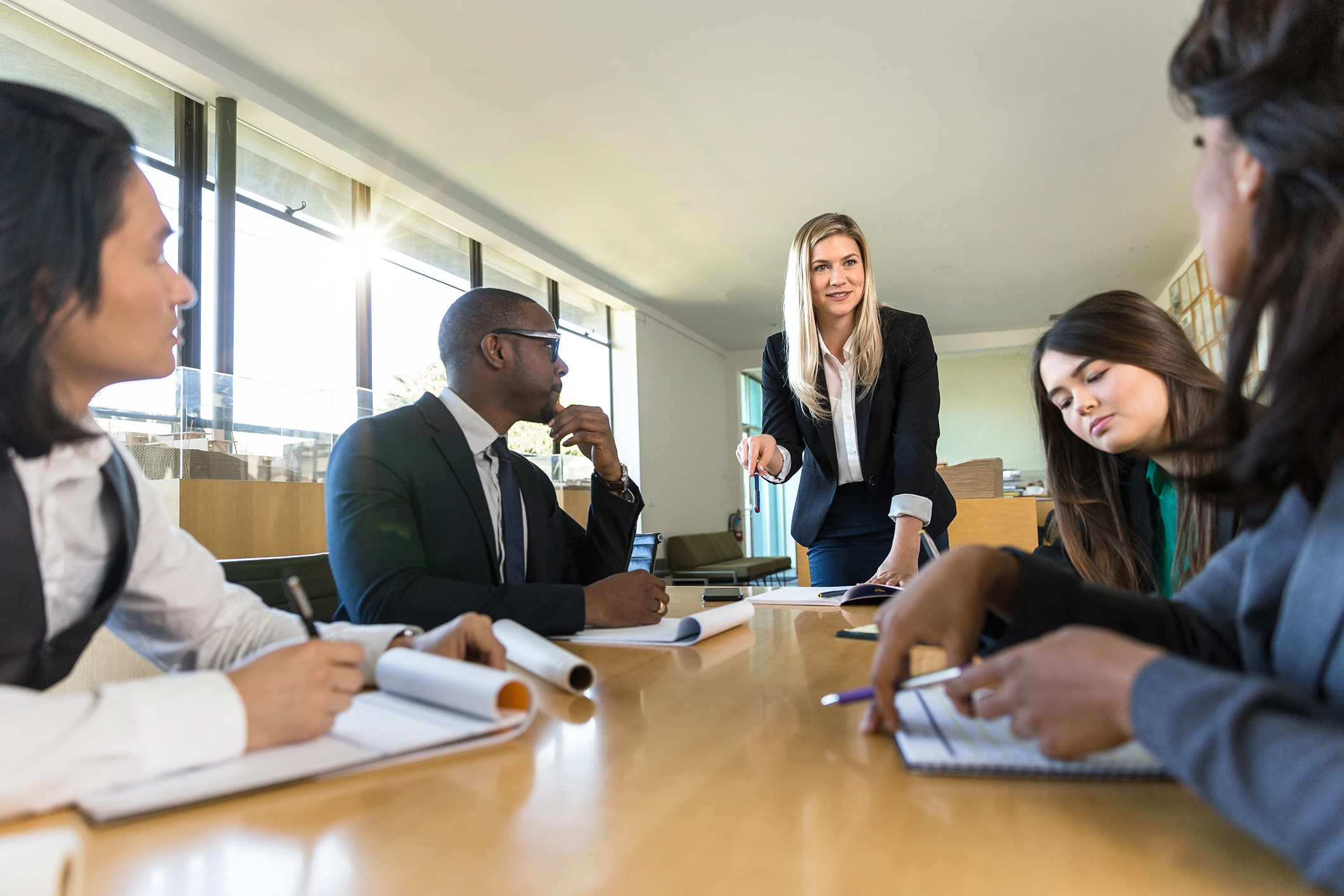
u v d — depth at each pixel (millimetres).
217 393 2758
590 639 1100
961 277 8016
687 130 4891
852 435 2092
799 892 330
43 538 668
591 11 3785
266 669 547
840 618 1309
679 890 333
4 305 612
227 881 351
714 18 3875
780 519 12461
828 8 3838
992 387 11312
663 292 8383
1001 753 497
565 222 6324
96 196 644
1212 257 481
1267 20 430
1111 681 403
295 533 2924
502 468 1485
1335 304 395
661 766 509
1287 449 443
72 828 417
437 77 4242
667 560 8953
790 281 2100
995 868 350
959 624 551
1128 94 4633
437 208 5578
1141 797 436
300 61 4059
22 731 442
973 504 4371
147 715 482
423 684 646
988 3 3844
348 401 3162
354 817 427
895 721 554
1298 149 399
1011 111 4785
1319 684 434
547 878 349
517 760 530
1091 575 1389
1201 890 326
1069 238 6945
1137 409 1240
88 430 688
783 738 573
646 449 8594
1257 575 523
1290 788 291
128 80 3770
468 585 1139
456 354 1511
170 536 863
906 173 5574
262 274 4418
